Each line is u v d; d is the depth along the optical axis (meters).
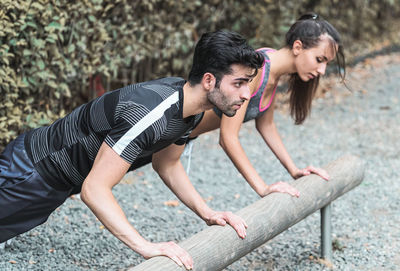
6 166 2.85
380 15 12.08
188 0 6.59
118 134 2.43
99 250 3.91
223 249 2.69
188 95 2.50
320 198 3.49
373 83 9.46
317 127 7.34
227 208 4.88
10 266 3.50
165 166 2.99
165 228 4.39
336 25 9.83
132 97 2.48
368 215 4.80
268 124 3.77
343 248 4.16
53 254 3.76
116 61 5.70
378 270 3.85
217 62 2.38
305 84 3.63
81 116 2.70
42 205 2.84
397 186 5.49
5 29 4.32
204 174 5.62
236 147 3.32
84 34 5.27
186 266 2.41
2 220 2.82
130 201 4.85
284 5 8.12
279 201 3.17
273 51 3.48
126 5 5.71
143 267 2.32
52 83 4.91
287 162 3.74
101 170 2.43
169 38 6.53
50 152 2.75
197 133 3.74
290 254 4.05
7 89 4.56
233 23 7.63
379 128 7.41
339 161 3.86
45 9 4.69
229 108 2.47
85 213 4.50
